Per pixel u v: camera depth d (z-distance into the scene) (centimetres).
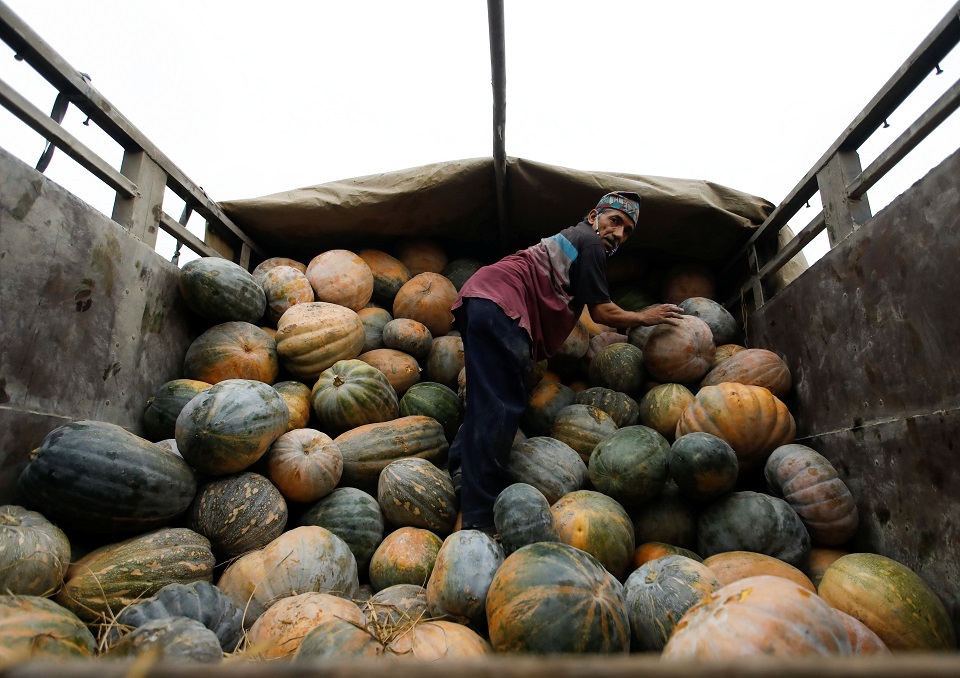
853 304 353
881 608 248
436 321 526
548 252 396
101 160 352
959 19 295
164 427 372
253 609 264
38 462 264
